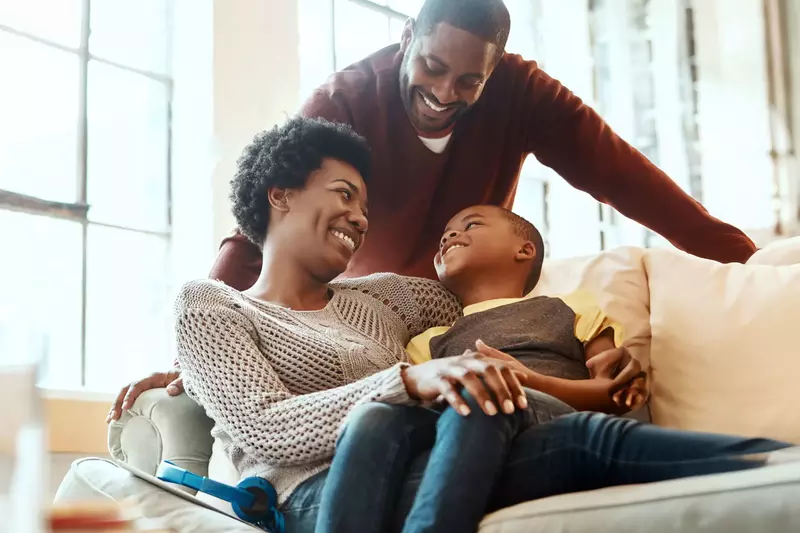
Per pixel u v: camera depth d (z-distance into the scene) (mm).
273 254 1730
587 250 3164
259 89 2496
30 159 2211
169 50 2516
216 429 1531
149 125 2461
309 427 1363
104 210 2342
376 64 2291
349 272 2250
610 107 3311
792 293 1618
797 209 3178
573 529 1052
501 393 1179
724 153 3266
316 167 1730
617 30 3336
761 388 1570
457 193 2342
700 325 1673
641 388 1569
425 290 1877
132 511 604
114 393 2182
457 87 2260
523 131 2449
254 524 1408
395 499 1210
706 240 2682
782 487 941
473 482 1131
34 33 2260
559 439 1183
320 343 1572
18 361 526
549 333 1660
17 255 2137
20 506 473
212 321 1496
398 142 2270
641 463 1128
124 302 2346
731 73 3301
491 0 2271
